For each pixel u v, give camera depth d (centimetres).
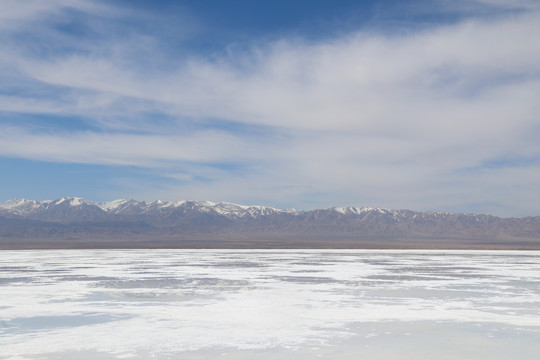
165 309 2036
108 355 1320
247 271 4081
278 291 2634
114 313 1944
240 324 1714
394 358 1292
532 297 2397
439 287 2830
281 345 1420
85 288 2792
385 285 2939
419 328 1648
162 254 8844
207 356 1309
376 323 1731
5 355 1325
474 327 1667
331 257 7294
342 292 2588
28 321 1781
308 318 1828
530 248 19662
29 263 5403
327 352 1347
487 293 2553
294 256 7750
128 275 3666
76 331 1608
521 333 1576
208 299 2330
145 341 1468
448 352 1349
